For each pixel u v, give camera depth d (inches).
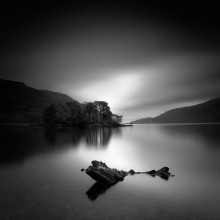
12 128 5979.3
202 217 515.2
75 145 2194.9
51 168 1088.2
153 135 3848.4
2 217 515.2
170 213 537.6
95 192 698.8
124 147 2037.4
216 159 1344.7
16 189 733.9
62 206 582.9
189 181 827.4
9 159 1359.5
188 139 2856.8
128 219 506.0
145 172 969.5
